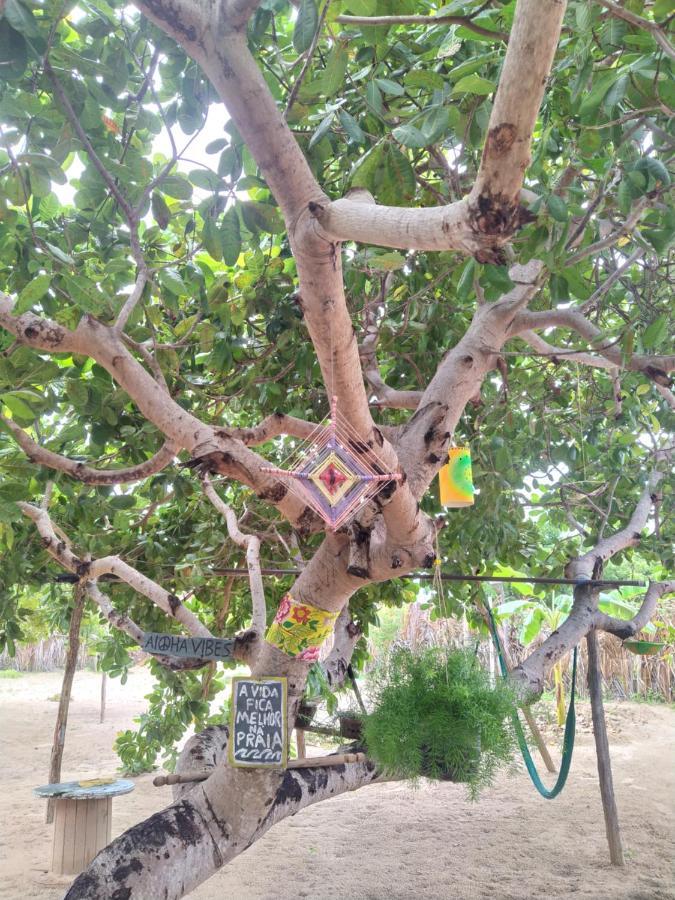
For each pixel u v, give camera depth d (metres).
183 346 3.31
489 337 2.99
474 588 5.55
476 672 2.90
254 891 4.73
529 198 2.30
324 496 1.98
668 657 11.98
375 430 2.13
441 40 2.49
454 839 5.78
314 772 2.96
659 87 2.14
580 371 4.98
